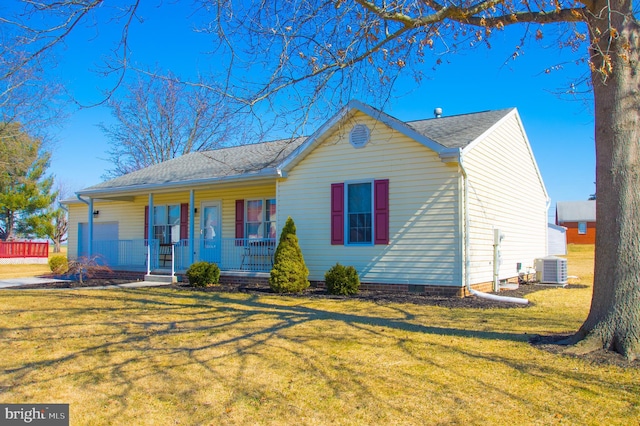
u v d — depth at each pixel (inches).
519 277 627.2
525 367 218.5
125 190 676.1
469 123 554.6
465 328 302.0
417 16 296.4
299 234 539.2
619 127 233.3
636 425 160.2
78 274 690.8
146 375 218.1
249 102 297.4
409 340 269.6
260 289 521.3
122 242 785.6
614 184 234.1
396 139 482.6
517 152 625.6
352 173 508.1
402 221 477.1
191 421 170.6
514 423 163.5
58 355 251.9
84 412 179.5
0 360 244.5
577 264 1075.3
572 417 167.2
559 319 335.0
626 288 230.5
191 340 278.1
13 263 1330.0
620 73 234.7
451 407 177.3
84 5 265.4
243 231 657.6
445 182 455.8
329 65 298.5
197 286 554.6
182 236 729.6
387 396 188.5
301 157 537.6
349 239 510.6
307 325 313.3
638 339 226.8
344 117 439.5
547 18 264.1
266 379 210.2
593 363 219.8
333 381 205.9
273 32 289.6
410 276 470.0
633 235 231.1
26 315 360.2
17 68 291.9
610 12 229.9
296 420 169.3
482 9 271.9
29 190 1460.4
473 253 471.5
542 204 751.1
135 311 375.2
